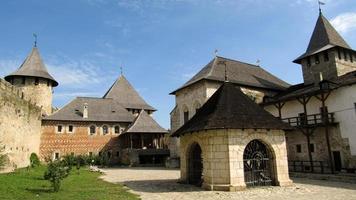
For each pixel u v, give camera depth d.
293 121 24.61
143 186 13.79
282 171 13.20
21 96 23.70
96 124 36.88
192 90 27.36
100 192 11.44
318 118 22.66
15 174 17.30
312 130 21.81
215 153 12.42
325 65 26.27
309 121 23.08
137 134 35.59
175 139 29.53
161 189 12.73
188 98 27.89
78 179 16.53
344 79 21.78
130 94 46.38
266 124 13.02
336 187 12.86
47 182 14.44
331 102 21.88
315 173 19.53
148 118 36.97
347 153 20.42
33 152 28.11
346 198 9.95
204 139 12.95
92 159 33.47
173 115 30.14
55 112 35.62
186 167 14.63
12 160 21.19
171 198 10.40
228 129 12.35
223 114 12.91
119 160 37.03
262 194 10.95
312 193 11.12
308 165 22.70
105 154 35.12
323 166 21.02
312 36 28.17
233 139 12.34
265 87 28.16
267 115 13.78
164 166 30.61
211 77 25.45
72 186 13.20
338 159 21.02
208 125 12.23
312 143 22.94
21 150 23.66
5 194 10.17
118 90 45.91
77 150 35.16
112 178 17.98
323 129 22.20
